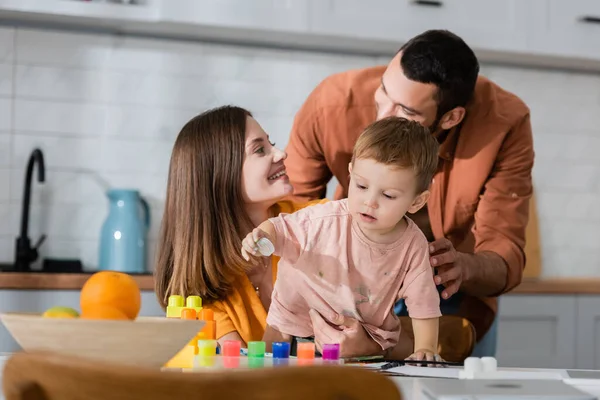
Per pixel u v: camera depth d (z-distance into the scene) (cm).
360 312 166
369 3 321
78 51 326
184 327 103
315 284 165
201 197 190
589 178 383
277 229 165
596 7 345
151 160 332
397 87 215
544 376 123
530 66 372
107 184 328
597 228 380
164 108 334
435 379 111
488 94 242
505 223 239
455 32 329
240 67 341
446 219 246
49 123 323
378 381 73
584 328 337
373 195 155
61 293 278
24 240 307
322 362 123
